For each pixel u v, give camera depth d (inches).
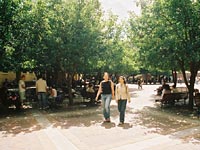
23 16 563.8
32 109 605.9
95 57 631.8
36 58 628.7
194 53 511.2
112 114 530.3
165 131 379.6
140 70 2172.7
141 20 612.4
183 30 536.7
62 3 639.8
